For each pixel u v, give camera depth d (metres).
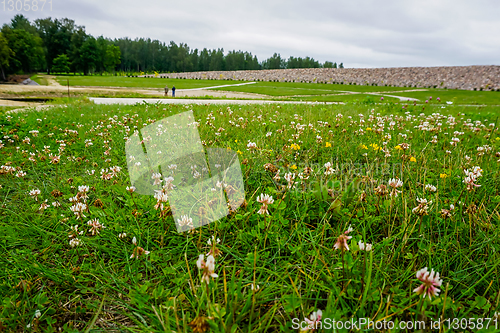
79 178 3.36
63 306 1.65
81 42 104.88
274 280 1.73
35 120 7.48
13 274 1.82
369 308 1.50
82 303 1.67
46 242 2.13
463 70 101.56
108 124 7.01
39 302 1.59
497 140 5.34
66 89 42.91
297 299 1.48
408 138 5.32
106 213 2.45
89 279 1.78
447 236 2.04
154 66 156.12
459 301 1.59
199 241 1.99
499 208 2.47
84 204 2.42
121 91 46.47
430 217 2.26
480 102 37.28
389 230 2.15
